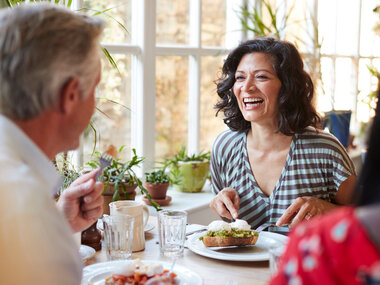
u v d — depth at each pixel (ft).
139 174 9.82
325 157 6.72
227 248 5.16
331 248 1.95
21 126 2.97
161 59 10.22
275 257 3.80
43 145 3.09
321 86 12.43
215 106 7.44
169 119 10.55
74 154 8.63
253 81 6.68
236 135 7.26
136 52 9.59
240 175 7.06
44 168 3.01
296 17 12.82
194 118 11.05
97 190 4.18
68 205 4.14
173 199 9.72
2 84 2.87
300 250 2.05
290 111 6.68
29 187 2.63
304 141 6.80
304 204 6.01
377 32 15.99
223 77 7.22
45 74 2.85
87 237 5.26
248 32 11.79
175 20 10.43
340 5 14.51
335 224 2.01
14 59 2.82
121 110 9.57
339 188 6.68
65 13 3.00
